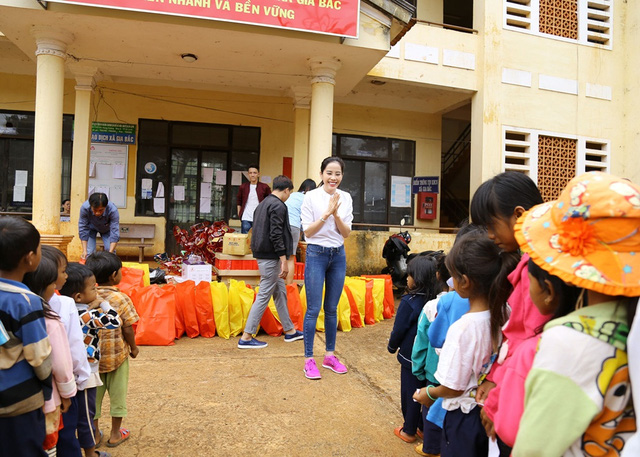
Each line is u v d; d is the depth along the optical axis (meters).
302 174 8.20
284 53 6.49
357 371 3.85
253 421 2.86
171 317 4.45
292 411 3.03
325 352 4.18
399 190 10.45
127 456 2.42
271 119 9.69
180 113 9.30
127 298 2.63
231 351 4.27
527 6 8.31
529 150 8.20
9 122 8.81
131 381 3.45
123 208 9.10
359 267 7.56
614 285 0.99
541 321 1.33
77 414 2.10
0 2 5.18
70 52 6.68
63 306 1.98
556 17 8.45
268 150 9.68
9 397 1.53
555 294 1.20
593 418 1.01
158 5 5.30
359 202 10.24
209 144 9.48
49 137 5.89
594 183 1.04
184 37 6.01
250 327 4.36
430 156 10.57
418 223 10.55
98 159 8.99
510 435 1.21
